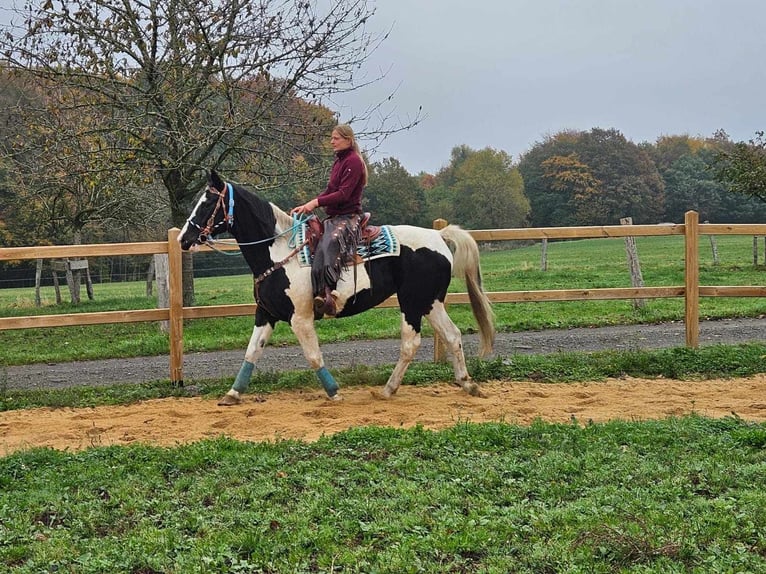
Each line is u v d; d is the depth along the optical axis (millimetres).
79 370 11508
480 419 7492
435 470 5594
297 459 5984
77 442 7094
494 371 9805
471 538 4336
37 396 9320
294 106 15062
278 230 8320
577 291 10234
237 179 15102
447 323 8758
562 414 7672
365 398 8641
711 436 6281
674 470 5438
